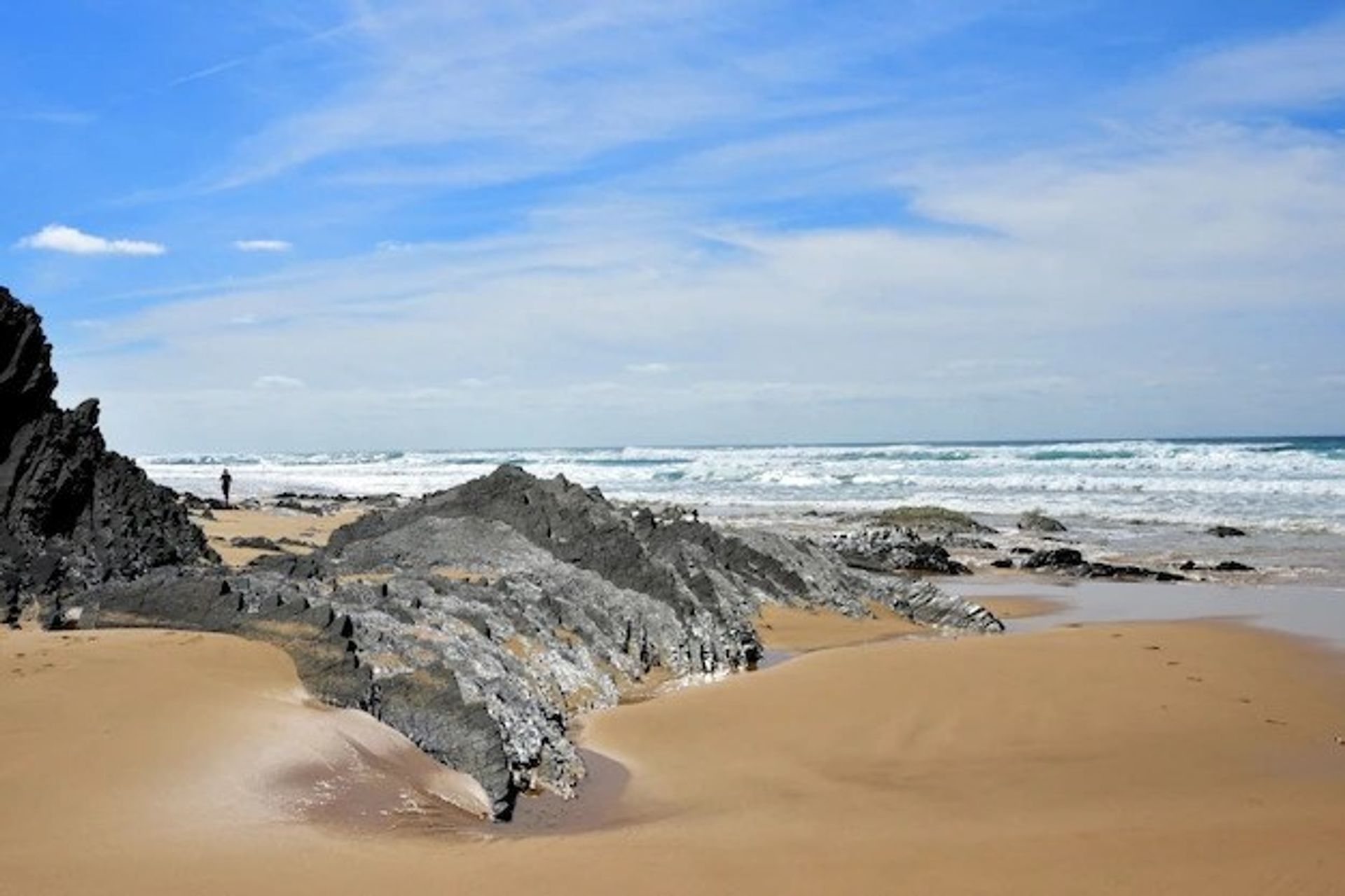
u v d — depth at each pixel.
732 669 18.59
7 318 17.23
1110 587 29.22
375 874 7.57
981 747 13.30
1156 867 8.40
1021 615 25.33
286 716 10.38
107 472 18.23
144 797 8.45
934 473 69.69
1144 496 52.75
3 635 12.61
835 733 13.89
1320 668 17.59
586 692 15.30
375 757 10.18
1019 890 7.84
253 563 18.88
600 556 20.36
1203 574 30.75
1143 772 12.10
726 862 8.36
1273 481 54.56
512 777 11.26
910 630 22.83
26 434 17.25
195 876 7.23
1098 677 16.67
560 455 136.62
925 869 8.30
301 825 8.39
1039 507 50.03
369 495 59.75
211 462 142.25
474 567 19.53
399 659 12.16
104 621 13.18
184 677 11.02
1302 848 8.91
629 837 9.24
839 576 24.73
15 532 16.30
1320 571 30.67
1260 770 12.17
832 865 8.35
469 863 7.98
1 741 9.16
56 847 7.54
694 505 54.31
